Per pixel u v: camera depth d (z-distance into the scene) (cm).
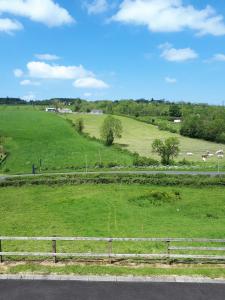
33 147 10419
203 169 7088
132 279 1745
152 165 8025
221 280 1742
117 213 4100
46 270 1834
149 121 17112
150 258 2033
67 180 5869
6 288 1673
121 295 1614
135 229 3288
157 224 3562
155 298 1589
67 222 3650
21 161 8675
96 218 3856
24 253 1944
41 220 3753
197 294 1623
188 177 5903
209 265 1952
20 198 5022
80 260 2000
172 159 8662
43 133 12569
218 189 5488
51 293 1630
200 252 2388
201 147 11794
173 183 5716
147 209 4316
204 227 3394
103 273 1802
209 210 4272
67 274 1794
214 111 18388
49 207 4441
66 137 12094
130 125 16000
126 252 2258
